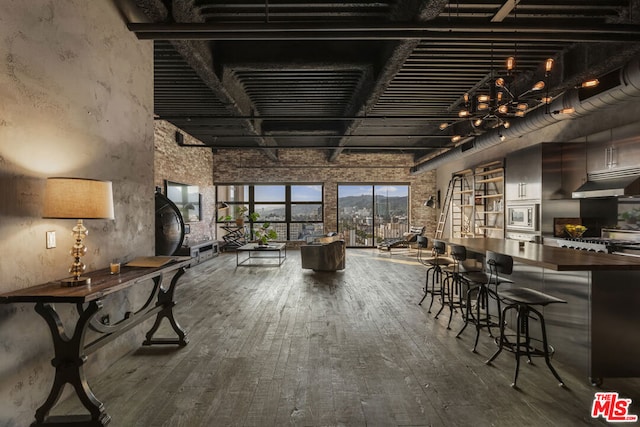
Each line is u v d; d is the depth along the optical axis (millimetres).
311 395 2422
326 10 3324
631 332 2592
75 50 2465
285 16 3416
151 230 3590
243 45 4176
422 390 2484
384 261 8852
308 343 3367
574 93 4207
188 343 3377
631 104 4664
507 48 4066
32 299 1847
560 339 2898
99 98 2744
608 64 3715
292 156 11531
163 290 3387
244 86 5395
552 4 3236
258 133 7582
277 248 7953
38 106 2145
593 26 2867
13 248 1976
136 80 3301
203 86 5414
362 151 11336
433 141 9562
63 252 2385
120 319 3029
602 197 5242
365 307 4613
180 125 7953
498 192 8234
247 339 3479
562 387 2516
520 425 2074
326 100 6121
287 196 11625
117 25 2967
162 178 7355
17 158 2000
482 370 2791
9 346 1945
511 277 3670
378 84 4406
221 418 2156
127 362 2963
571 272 2775
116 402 2338
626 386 2535
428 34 3086
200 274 7027
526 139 7004
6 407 1921
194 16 3316
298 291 5539
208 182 10695
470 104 4785
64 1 2354
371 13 3367
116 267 2545
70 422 2057
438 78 4996
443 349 3215
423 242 5051
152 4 2863
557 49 4125
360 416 2172
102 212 2186
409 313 4344
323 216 11625
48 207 2033
